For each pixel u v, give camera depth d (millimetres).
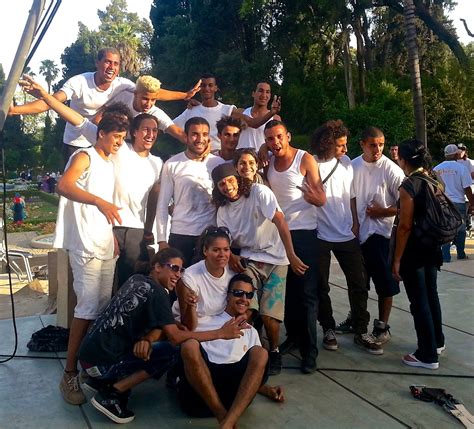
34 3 3418
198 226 4328
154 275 3562
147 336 3342
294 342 4719
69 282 4746
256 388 3295
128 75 52969
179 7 35094
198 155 4371
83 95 4969
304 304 4219
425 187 4172
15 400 3736
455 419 3467
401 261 4301
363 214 4852
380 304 4910
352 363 4457
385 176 4789
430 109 27453
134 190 4254
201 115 5648
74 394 3668
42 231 21047
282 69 27484
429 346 4312
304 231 4223
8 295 8969
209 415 3494
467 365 4426
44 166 68500
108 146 3873
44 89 4367
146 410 3611
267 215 3871
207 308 3689
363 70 26047
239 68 27062
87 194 3564
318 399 3762
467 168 9062
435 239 4148
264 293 4078
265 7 25969
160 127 5129
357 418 3482
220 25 29375
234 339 3424
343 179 4660
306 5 24781
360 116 23375
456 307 6164
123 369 3445
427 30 27281
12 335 5156
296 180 4191
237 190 3963
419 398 3766
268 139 4180
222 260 3615
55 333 4777
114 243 3967
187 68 29656
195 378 3252
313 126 27688
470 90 27438
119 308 3371
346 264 4754
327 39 26750
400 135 23219
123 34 56406
